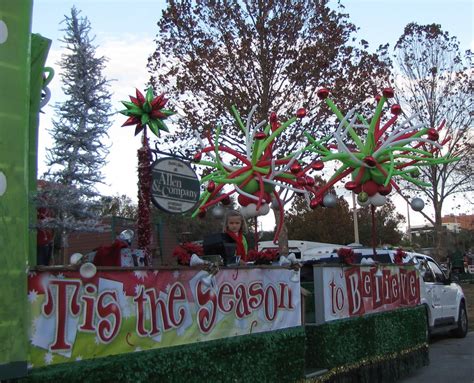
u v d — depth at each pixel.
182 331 5.36
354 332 8.18
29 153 5.07
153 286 5.09
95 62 5.93
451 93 27.39
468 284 32.81
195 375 5.35
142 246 6.02
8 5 4.14
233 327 6.04
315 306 7.71
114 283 4.70
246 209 7.41
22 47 4.20
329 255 11.66
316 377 7.16
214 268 5.77
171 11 17.06
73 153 5.68
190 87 17.05
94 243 7.81
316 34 17.08
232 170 7.77
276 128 7.95
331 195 8.17
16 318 3.90
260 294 6.54
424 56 27.41
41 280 4.14
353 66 17.17
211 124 16.66
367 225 44.88
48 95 5.44
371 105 17.28
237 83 16.98
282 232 15.94
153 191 6.19
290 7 16.86
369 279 8.94
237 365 5.91
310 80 16.88
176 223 18.09
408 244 51.22
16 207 4.02
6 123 4.04
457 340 14.11
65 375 4.16
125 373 4.62
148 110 6.35
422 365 10.05
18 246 3.98
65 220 5.21
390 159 7.89
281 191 9.43
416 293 10.64
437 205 29.41
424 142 8.27
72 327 4.32
